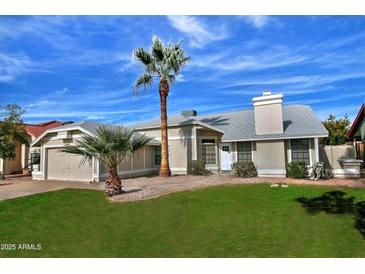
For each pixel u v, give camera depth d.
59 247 6.13
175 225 7.25
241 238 6.17
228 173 18.39
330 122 29.31
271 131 16.03
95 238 6.59
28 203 10.17
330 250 5.41
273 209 8.34
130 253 5.68
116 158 11.32
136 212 8.60
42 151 18.56
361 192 10.10
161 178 16.53
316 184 12.09
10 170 24.05
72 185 14.52
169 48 16.94
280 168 15.40
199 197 10.21
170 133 20.47
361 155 20.22
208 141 20.05
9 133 20.02
